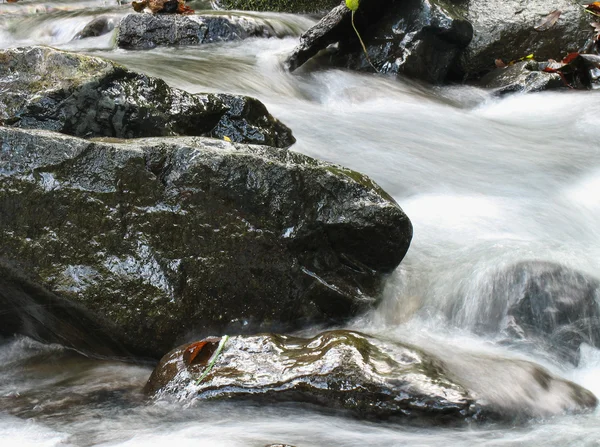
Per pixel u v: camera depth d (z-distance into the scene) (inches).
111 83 184.5
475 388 121.6
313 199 157.6
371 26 331.0
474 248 175.0
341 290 158.6
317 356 126.2
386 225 158.7
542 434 116.0
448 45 331.0
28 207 141.6
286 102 286.0
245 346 131.6
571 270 158.2
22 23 442.0
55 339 154.2
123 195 147.0
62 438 115.7
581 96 308.5
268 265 153.4
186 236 148.9
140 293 144.4
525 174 231.6
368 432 116.3
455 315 157.9
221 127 207.6
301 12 434.9
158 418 122.6
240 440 113.4
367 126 264.2
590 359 149.5
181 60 317.4
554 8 355.9
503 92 318.3
